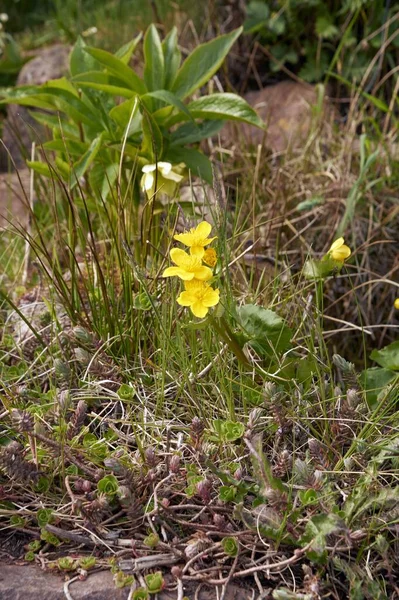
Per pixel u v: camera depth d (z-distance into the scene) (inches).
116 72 62.8
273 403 51.4
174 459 49.4
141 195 67.6
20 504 49.8
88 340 54.6
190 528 49.0
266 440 52.5
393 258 69.6
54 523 49.0
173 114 64.2
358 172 72.6
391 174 72.2
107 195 62.8
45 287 61.4
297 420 52.5
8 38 124.9
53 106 64.6
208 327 54.4
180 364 54.2
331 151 75.2
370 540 48.6
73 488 50.2
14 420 49.6
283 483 50.1
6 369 56.1
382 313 67.9
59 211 70.0
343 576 48.1
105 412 53.8
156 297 55.7
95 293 59.3
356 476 50.4
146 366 55.6
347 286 68.2
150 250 59.2
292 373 54.3
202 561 47.9
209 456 50.6
